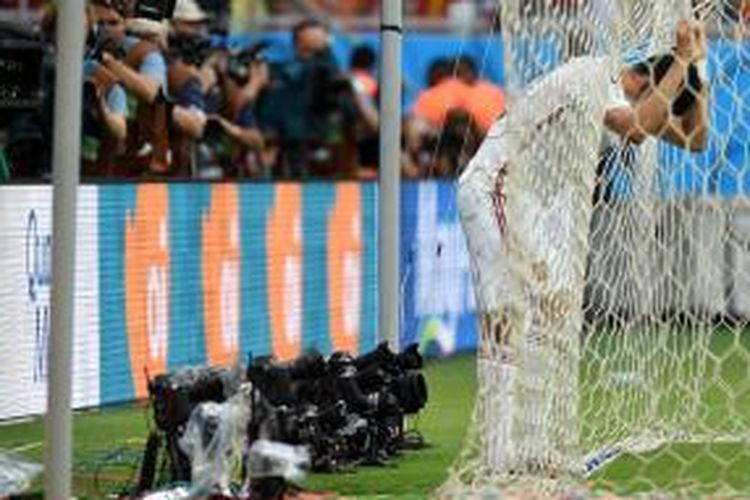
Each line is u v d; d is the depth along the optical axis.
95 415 37.62
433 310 50.25
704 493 27.30
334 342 46.50
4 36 40.62
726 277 37.22
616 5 29.12
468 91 55.62
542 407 27.22
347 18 67.88
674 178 33.72
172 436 26.67
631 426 31.86
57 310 25.28
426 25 62.56
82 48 25.17
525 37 27.64
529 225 27.44
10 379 36.50
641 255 33.25
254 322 43.31
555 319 27.61
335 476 30.14
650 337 32.91
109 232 38.53
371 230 48.09
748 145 34.00
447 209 50.94
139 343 39.56
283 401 26.06
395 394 31.70
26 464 29.42
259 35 63.19
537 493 26.38
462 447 31.91
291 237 44.69
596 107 28.47
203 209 41.47
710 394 35.53
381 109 34.12
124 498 27.39
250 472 24.97
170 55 43.09
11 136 40.28
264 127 54.97
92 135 40.75
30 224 36.78
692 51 29.72
